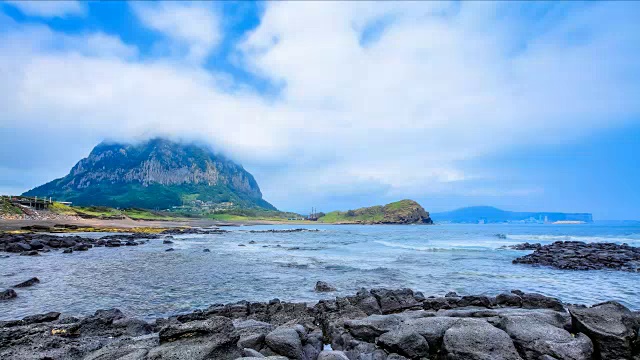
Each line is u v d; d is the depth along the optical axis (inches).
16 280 922.7
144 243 2336.4
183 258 1482.5
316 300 732.0
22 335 403.2
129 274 1042.1
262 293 800.9
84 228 3297.2
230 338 331.0
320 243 2588.6
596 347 346.6
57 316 540.1
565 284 924.0
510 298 607.8
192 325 342.3
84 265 1221.7
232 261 1386.6
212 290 828.6
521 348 347.6
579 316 373.7
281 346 375.2
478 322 383.2
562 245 1895.9
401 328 401.7
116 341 392.8
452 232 4987.7
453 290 837.8
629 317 362.6
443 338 367.9
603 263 1282.0
